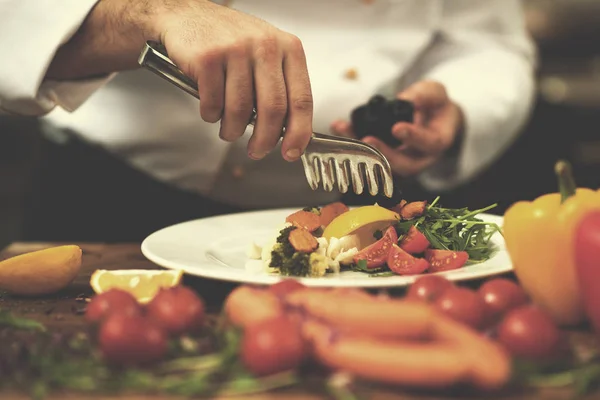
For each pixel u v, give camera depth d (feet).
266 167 7.18
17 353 3.15
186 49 4.37
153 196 7.18
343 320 2.91
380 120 6.06
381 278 3.92
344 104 7.18
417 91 6.79
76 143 7.10
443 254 4.51
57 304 4.12
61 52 5.51
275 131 4.41
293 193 7.36
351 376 2.82
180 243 4.93
